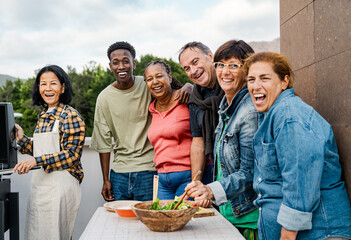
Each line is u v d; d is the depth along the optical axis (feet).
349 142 5.42
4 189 8.59
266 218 5.62
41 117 9.58
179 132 8.84
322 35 6.29
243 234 6.98
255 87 5.60
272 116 5.37
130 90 10.26
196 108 8.58
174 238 5.55
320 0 6.34
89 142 11.82
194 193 6.17
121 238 5.59
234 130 6.75
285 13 8.00
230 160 6.85
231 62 6.86
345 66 5.56
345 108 5.57
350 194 5.38
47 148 9.19
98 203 11.97
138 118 10.27
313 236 5.07
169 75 9.37
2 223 8.03
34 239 9.26
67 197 9.23
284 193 5.02
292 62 7.68
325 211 5.10
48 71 9.46
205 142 8.30
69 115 9.34
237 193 6.48
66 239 9.36
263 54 5.64
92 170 11.97
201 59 8.48
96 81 132.46
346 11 5.51
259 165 5.77
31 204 9.39
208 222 6.37
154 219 5.72
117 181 10.36
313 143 4.86
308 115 5.14
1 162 8.65
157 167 9.16
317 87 6.50
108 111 10.46
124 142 10.38
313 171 4.82
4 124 8.61
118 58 9.96
